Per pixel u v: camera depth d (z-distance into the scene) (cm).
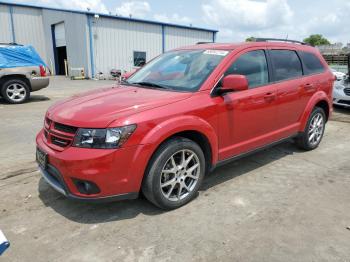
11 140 590
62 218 323
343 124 766
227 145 386
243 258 263
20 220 319
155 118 307
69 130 301
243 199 366
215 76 367
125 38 2578
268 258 263
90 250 274
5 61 992
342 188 397
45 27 2948
